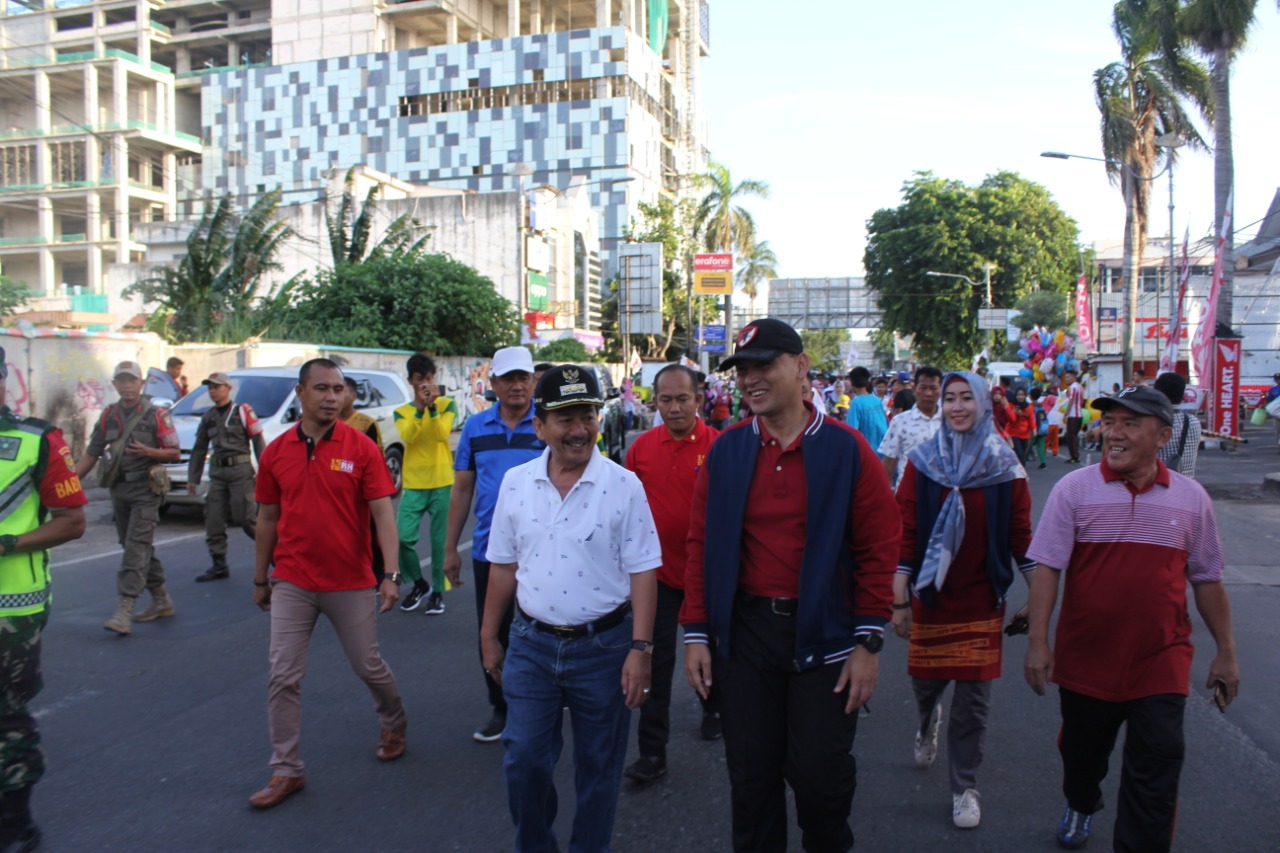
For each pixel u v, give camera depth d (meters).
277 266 26.42
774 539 3.12
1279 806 4.25
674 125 85.75
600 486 3.38
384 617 7.70
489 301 27.17
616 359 50.69
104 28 76.56
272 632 4.41
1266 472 17.50
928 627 4.18
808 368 3.19
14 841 3.79
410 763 4.73
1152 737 3.25
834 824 3.08
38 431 3.74
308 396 4.39
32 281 69.25
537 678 3.38
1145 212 31.27
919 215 50.75
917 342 53.88
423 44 84.44
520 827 3.36
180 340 22.48
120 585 7.07
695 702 5.80
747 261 58.03
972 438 4.14
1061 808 4.25
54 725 5.22
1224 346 21.58
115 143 68.19
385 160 76.12
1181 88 27.17
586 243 50.59
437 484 7.76
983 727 4.11
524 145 73.69
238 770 4.63
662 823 4.13
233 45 82.38
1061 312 45.25
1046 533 3.53
